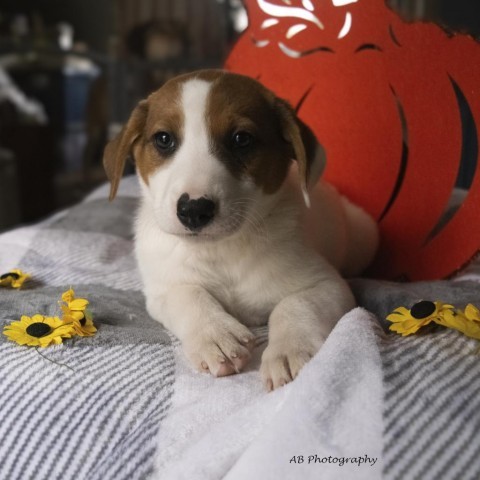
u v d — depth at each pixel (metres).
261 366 0.28
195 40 1.37
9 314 0.34
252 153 0.32
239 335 0.29
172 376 0.28
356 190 0.46
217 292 0.34
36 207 1.20
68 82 1.30
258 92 0.33
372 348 0.26
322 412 0.23
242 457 0.23
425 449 0.22
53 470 0.25
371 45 0.43
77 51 1.28
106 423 0.26
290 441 0.23
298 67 0.46
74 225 0.49
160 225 0.31
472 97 0.40
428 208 0.43
